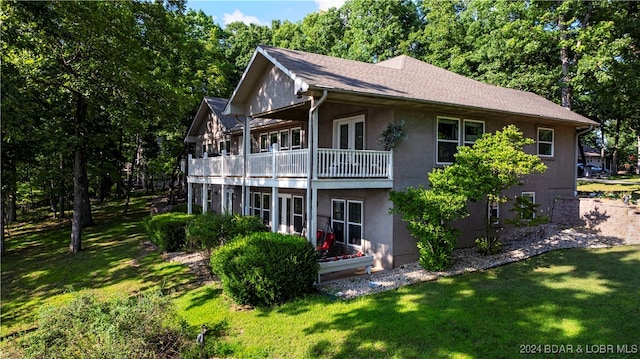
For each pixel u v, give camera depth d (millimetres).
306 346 6422
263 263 8250
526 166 10039
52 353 5422
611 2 19500
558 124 15531
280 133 18234
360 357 5902
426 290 8562
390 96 9961
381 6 32844
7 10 11773
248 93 13797
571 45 20375
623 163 45188
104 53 15531
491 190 10281
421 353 5816
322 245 12711
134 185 41062
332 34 39188
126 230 20828
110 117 20688
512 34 22156
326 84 9422
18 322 9828
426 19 32000
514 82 22766
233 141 22016
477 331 6344
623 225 12352
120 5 15594
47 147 17531
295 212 16406
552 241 12375
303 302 8305
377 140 11719
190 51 26516
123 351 5578
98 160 24250
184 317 8102
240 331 7266
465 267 10250
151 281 11547
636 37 20109
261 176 12797
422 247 10172
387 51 32094
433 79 14031
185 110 21375
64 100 17719
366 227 12148
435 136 12164
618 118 27891
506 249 11969
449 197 9562
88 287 11805
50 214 28891
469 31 27625
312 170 9984
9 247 19156
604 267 9375
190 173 19484
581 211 13836
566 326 6293
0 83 11539
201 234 11219
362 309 7668
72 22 13969
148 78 17047
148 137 28469
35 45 14133
